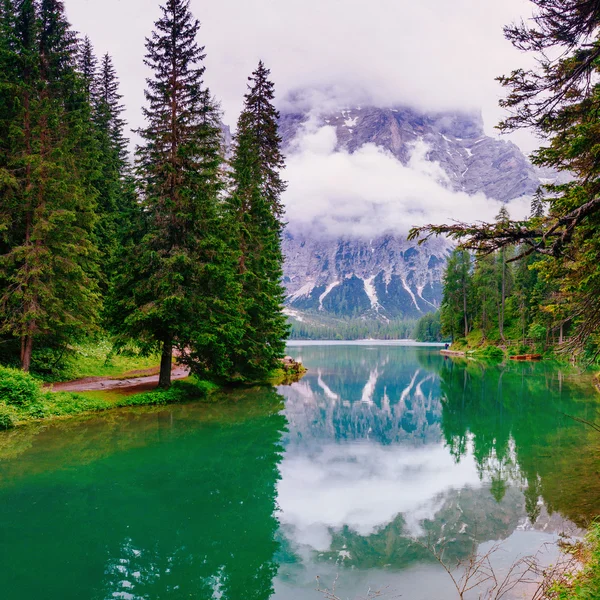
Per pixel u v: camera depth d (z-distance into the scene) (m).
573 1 7.26
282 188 36.28
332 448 16.73
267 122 35.09
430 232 7.11
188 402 23.98
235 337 25.17
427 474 13.70
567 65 8.10
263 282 31.16
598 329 11.38
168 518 10.01
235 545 8.86
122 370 31.11
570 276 11.48
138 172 22.62
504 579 7.55
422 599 6.96
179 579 7.56
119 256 22.56
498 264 77.88
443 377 43.88
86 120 30.39
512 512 10.58
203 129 22.91
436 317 183.62
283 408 24.42
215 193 24.66
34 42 20.83
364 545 8.87
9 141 20.17
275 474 13.43
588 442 17.59
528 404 27.12
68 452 14.47
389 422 22.11
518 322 74.81
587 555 7.73
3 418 17.05
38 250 19.47
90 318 23.08
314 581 7.52
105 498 11.00
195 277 22.83
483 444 17.52
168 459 14.28
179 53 22.72
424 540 9.13
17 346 22.42
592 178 9.50
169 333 22.81
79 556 8.24
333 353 100.50
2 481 11.89
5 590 7.06
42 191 19.97
